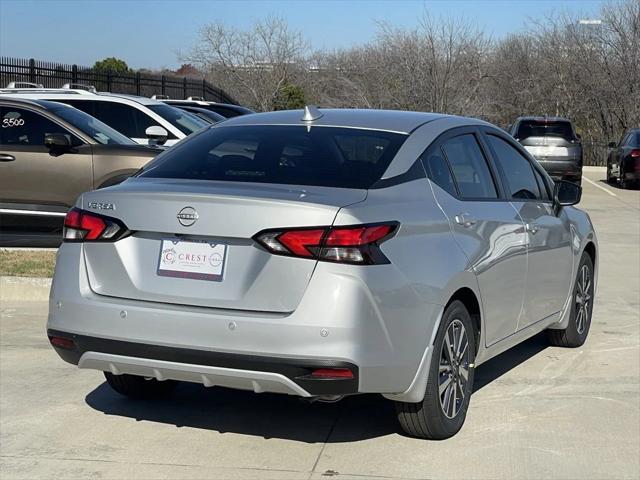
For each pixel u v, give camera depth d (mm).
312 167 4891
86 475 4527
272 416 5453
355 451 4879
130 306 4527
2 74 21875
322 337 4234
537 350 7137
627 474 4609
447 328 4922
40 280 8523
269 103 41625
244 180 4828
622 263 11641
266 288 4328
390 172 4863
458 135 5625
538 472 4617
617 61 40062
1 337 7195
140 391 5617
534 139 22625
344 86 39312
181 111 13586
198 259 4473
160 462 4703
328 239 4270
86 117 10812
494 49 42250
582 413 5570
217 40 42125
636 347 7250
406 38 37625
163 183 4816
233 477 4516
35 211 10141
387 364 4406
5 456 4766
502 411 5594
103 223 4676
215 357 4344
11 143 10188
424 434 4988
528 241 5941
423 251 4691
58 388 5930
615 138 39812
